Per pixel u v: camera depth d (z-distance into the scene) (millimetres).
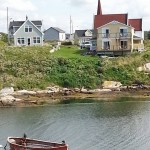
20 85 70562
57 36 132625
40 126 49906
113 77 76562
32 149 38062
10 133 46688
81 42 116188
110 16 95562
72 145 41438
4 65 77750
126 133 45875
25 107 62500
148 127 48531
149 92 71875
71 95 70375
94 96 70375
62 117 54844
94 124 50469
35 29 98312
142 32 103312
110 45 90125
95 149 39938
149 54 85625
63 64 80562
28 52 86000
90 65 79875
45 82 73312
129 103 64438
